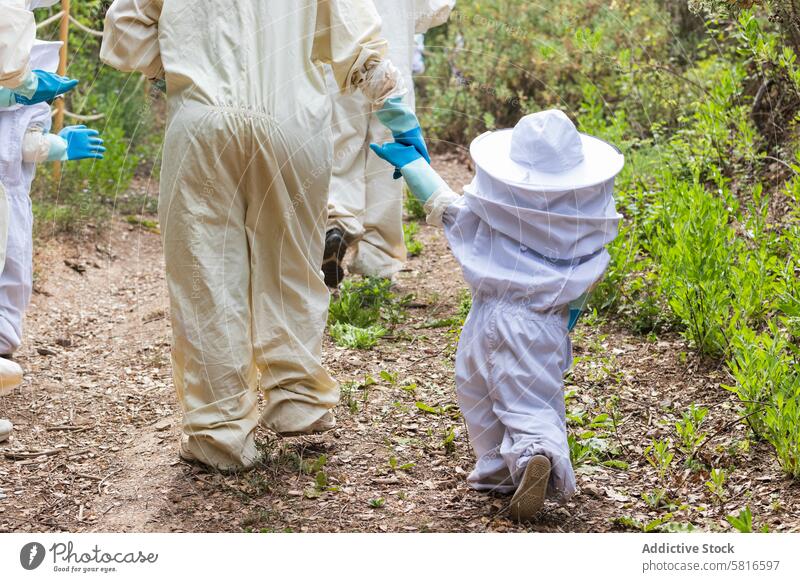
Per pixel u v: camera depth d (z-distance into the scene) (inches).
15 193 183.6
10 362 171.8
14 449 165.2
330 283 231.5
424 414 175.2
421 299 238.4
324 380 155.0
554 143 134.9
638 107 321.4
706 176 266.1
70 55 365.1
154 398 188.7
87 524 140.0
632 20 353.1
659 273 213.2
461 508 141.7
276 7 145.3
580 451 154.6
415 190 144.4
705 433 161.6
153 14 145.3
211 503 144.1
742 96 280.2
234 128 140.8
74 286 259.3
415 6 234.8
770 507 139.6
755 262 193.9
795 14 230.4
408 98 228.4
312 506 143.5
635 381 184.7
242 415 150.0
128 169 327.6
